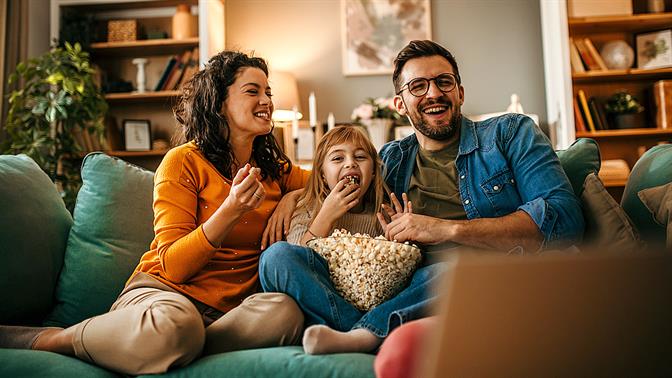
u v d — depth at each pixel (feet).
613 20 12.56
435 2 14.23
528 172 5.14
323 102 14.26
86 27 13.58
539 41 13.93
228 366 3.54
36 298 5.01
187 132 5.52
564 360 1.49
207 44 13.19
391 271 4.31
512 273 1.46
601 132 12.57
